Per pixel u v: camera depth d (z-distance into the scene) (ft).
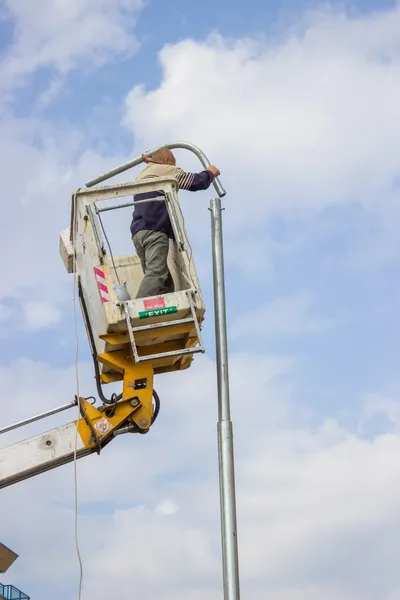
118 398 33.19
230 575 28.96
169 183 34.06
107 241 33.01
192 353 32.30
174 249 34.96
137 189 33.94
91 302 34.01
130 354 33.24
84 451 32.58
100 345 33.42
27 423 32.48
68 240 37.22
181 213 33.71
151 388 33.19
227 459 30.68
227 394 31.68
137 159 36.24
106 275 32.60
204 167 35.94
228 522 29.73
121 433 32.96
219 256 33.76
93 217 33.24
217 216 34.42
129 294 35.68
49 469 32.63
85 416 32.48
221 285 33.30
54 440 32.48
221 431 31.12
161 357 32.09
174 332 32.50
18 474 32.12
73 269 36.94
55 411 32.68
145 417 32.94
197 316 32.63
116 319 31.91
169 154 36.22
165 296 32.40
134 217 34.94
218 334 32.58
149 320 32.19
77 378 32.30
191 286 32.58
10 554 31.89
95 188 33.58
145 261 34.76
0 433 32.32
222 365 32.09
